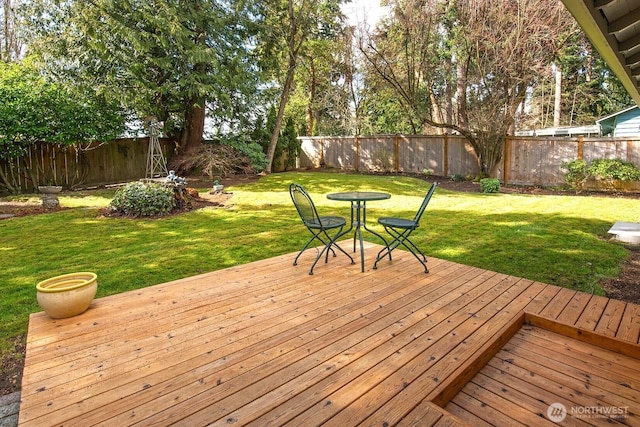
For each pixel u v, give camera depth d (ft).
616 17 6.93
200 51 29.50
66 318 8.04
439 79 41.09
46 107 26.43
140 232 17.78
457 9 32.55
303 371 6.04
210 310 8.45
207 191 28.50
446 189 32.58
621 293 10.26
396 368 6.11
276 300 9.00
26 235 17.20
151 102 31.60
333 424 4.88
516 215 20.81
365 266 11.68
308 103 54.24
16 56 40.70
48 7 27.37
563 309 8.43
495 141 33.65
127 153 34.76
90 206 23.67
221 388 5.63
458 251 14.25
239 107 37.14
